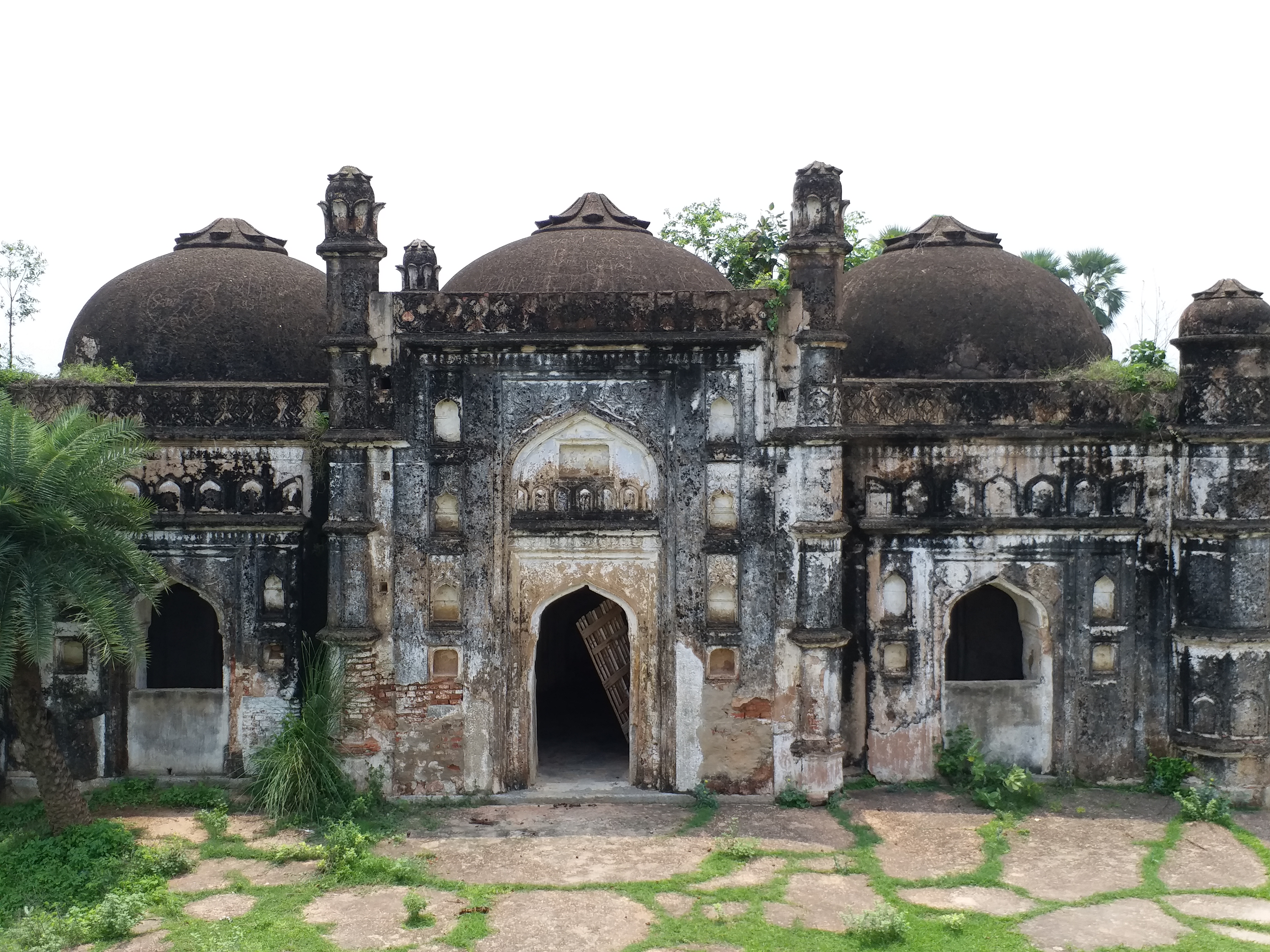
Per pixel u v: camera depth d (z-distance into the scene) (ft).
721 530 23.47
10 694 20.70
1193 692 24.13
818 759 23.15
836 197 22.86
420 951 16.52
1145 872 19.88
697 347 23.22
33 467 19.12
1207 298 23.91
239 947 16.53
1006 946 16.81
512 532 23.48
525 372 23.30
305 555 24.02
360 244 22.85
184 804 23.12
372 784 23.20
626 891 18.79
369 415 23.15
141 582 20.77
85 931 17.13
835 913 18.04
